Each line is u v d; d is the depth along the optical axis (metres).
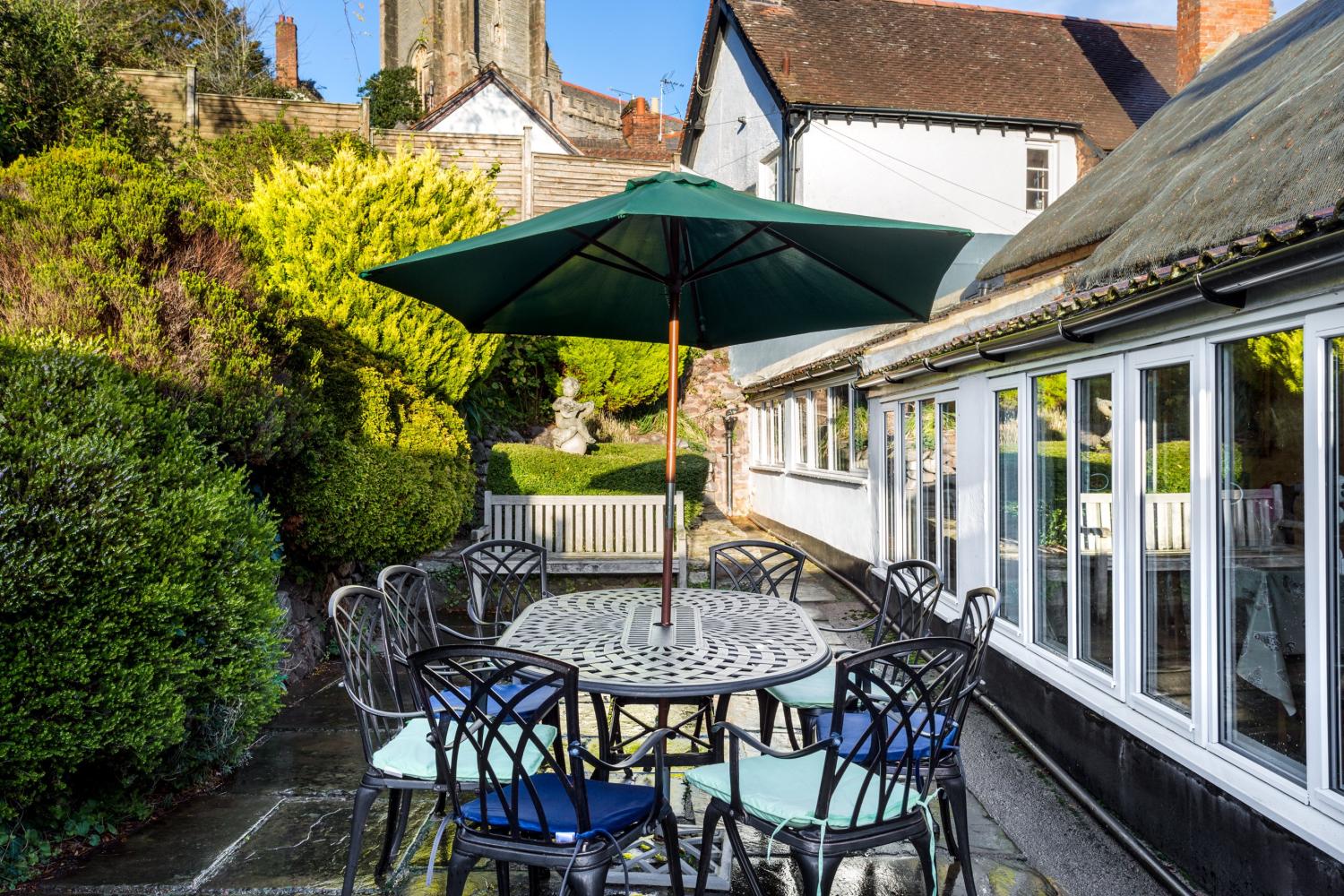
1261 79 7.12
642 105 31.95
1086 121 15.74
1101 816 4.12
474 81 25.31
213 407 4.82
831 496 11.66
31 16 10.42
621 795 3.01
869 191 15.13
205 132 14.47
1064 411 4.92
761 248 4.05
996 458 6.03
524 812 2.84
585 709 6.05
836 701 2.68
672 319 3.87
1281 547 3.09
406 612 4.30
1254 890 3.15
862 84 15.55
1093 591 4.57
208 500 4.02
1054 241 8.11
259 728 5.31
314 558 6.78
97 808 3.92
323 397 6.66
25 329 4.14
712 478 17.34
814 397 12.71
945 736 3.17
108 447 3.53
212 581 4.07
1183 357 3.68
